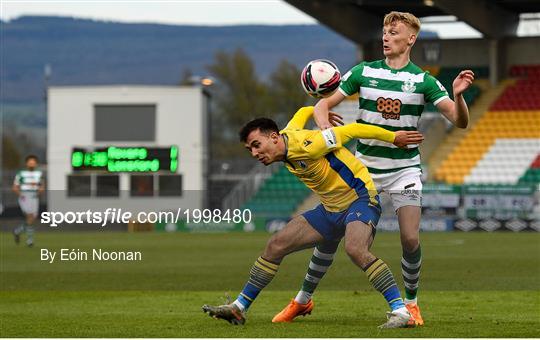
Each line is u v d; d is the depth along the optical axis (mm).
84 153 87125
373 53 88562
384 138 19547
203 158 90375
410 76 20766
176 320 21469
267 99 176000
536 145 84125
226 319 19938
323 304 25234
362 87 21047
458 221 72750
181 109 90188
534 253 47469
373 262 19266
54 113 91000
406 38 20812
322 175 19516
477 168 83062
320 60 21344
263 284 19891
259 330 19219
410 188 20656
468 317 22047
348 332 18797
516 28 91312
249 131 19469
